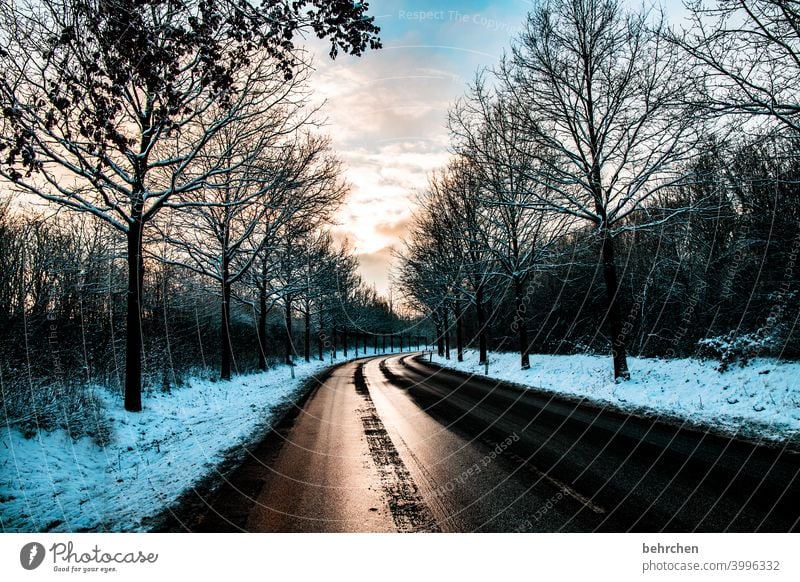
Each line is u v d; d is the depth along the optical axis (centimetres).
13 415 633
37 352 877
